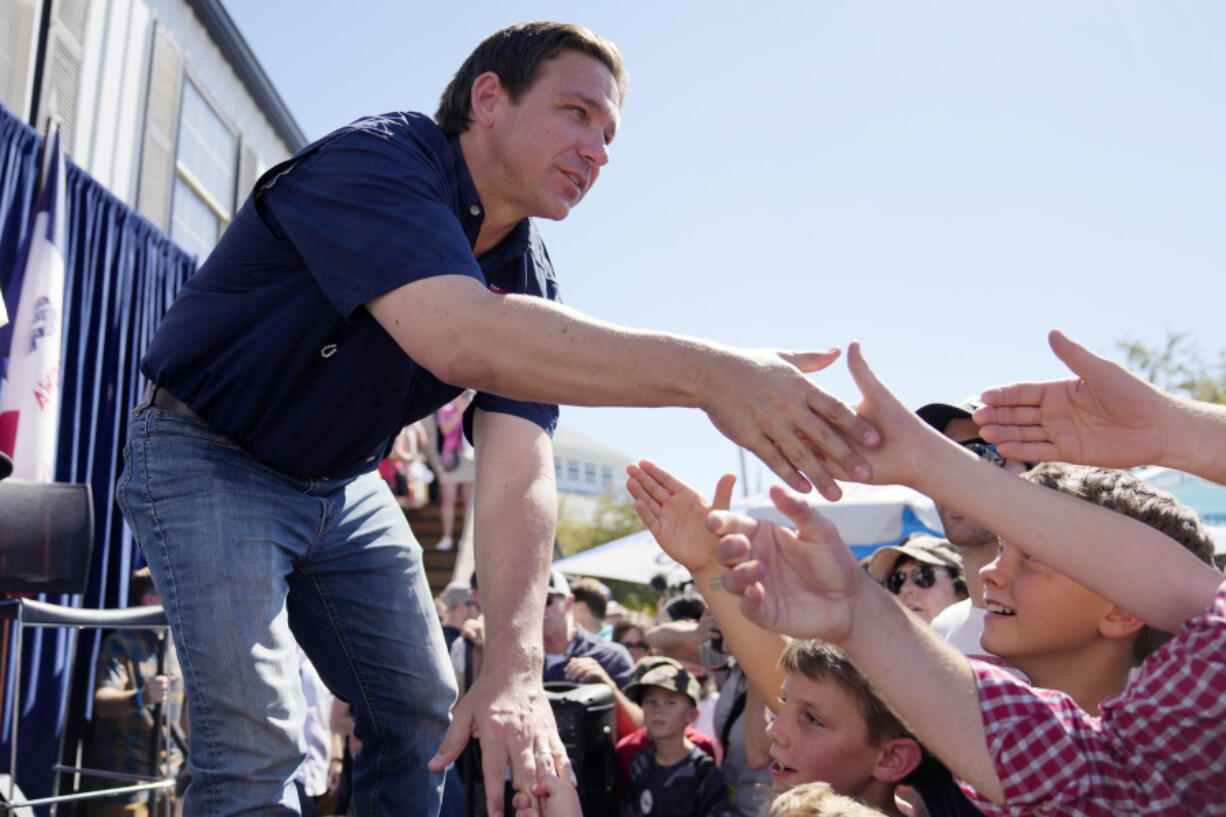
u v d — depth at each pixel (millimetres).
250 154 8641
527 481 1925
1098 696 1527
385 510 1981
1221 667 1084
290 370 1682
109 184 6207
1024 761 1123
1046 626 1501
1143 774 1119
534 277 2066
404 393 1782
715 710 3818
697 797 3312
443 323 1476
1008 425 1438
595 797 2898
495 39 1849
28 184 4852
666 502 1747
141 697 3898
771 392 1329
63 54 5703
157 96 6848
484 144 1821
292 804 1612
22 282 4734
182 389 1711
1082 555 1238
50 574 2969
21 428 4496
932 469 1289
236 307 1682
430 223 1564
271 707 1579
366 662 1930
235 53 7992
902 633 1183
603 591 5773
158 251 6180
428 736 1951
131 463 1729
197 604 1600
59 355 4738
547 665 3980
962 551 2311
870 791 1677
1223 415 1360
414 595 1958
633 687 3465
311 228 1599
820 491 1334
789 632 1152
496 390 1490
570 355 1416
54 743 4641
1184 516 1554
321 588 1900
